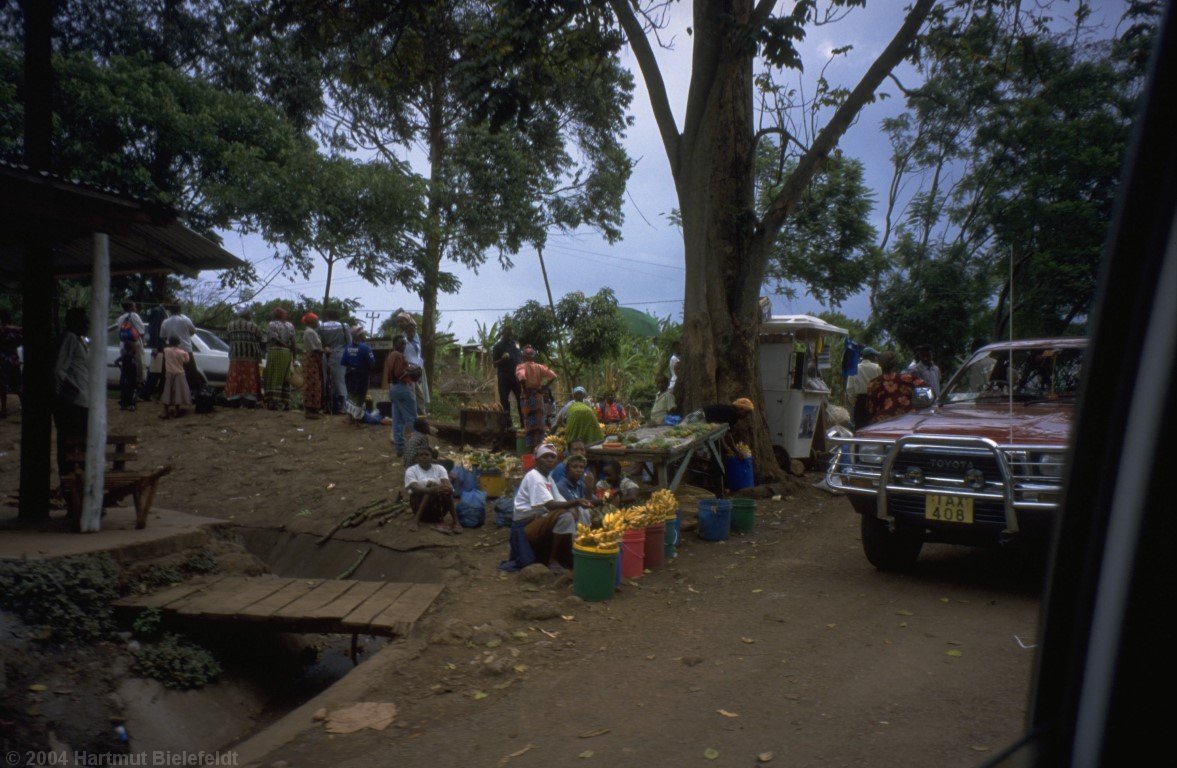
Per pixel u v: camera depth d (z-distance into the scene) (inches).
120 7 876.0
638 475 439.5
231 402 590.6
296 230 839.7
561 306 984.3
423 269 943.7
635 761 149.6
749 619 233.9
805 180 450.6
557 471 318.3
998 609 235.9
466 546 324.2
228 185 852.0
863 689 177.9
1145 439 39.8
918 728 156.6
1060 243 719.7
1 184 247.9
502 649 215.2
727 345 459.5
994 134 734.5
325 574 339.3
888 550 276.7
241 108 893.8
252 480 436.8
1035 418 250.8
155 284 940.6
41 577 233.6
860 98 436.5
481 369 1153.4
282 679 271.3
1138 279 41.3
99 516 289.3
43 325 308.8
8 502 348.2
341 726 173.6
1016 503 227.9
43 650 215.3
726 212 468.1
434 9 505.0
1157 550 38.9
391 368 462.9
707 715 168.1
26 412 308.2
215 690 238.5
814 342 524.7
